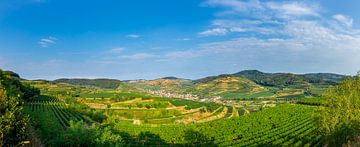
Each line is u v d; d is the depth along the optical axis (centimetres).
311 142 6731
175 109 18488
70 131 5291
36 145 4319
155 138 8631
